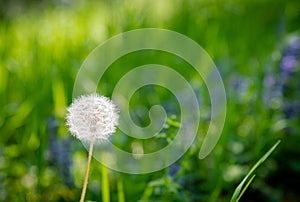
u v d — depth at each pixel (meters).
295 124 1.20
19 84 1.46
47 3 2.27
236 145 1.16
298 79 1.32
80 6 2.24
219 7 2.07
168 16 1.95
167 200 0.91
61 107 1.20
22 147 1.20
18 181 1.08
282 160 1.18
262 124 1.20
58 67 1.38
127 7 1.52
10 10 2.29
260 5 2.24
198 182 1.08
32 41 1.67
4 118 1.30
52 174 1.06
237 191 0.70
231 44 1.73
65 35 1.67
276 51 1.46
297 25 2.00
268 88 1.26
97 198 0.96
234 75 1.35
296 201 1.11
